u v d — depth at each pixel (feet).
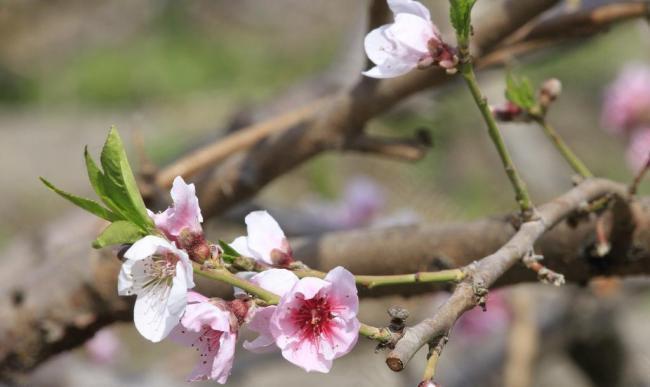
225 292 4.86
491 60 5.31
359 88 5.26
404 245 4.91
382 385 8.77
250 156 5.36
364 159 12.85
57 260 5.28
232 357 4.15
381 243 4.92
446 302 4.15
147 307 4.15
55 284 5.21
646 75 8.60
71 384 7.43
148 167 5.26
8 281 5.52
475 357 8.92
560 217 4.49
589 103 15.12
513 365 7.86
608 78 15.14
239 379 8.30
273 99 7.66
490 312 8.30
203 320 4.14
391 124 10.77
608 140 14.83
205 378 4.19
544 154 10.16
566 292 8.04
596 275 4.85
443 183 10.78
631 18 5.22
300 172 13.64
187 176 5.35
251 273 4.25
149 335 4.14
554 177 10.13
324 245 4.95
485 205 11.43
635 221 4.75
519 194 4.42
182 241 4.18
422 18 4.33
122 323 5.23
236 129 6.82
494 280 4.23
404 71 4.33
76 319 5.20
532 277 4.84
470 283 4.17
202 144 6.66
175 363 8.83
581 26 5.24
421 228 4.93
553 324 8.09
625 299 8.04
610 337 8.03
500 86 8.80
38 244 6.20
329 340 4.14
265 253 4.28
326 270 4.94
